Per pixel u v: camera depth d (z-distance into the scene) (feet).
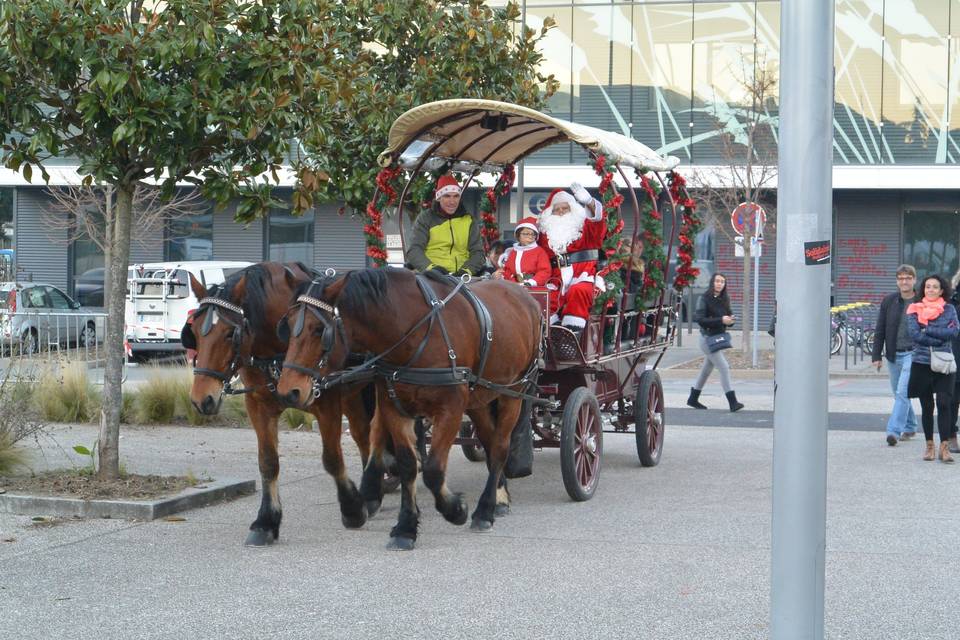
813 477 14.51
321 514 29.81
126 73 27.78
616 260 32.32
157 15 28.94
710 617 20.15
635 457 40.37
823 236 14.37
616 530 27.71
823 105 14.32
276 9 30.73
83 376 48.70
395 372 24.90
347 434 46.39
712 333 53.88
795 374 14.47
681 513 29.91
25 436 34.30
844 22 100.78
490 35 44.34
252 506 30.58
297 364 22.91
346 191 41.93
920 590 22.06
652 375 38.37
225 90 29.86
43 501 29.12
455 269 33.73
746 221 74.84
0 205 115.03
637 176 37.14
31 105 29.71
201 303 24.63
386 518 29.40
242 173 30.81
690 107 103.86
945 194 103.76
